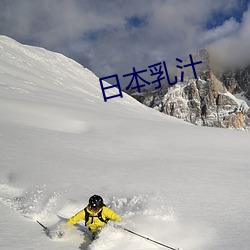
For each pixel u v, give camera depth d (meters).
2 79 49.22
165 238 5.71
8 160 12.16
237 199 8.63
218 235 5.93
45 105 34.00
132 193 9.01
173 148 19.91
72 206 7.59
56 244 5.38
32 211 7.10
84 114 33.09
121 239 5.50
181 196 8.79
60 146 16.73
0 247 4.95
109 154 16.41
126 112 59.12
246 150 20.58
